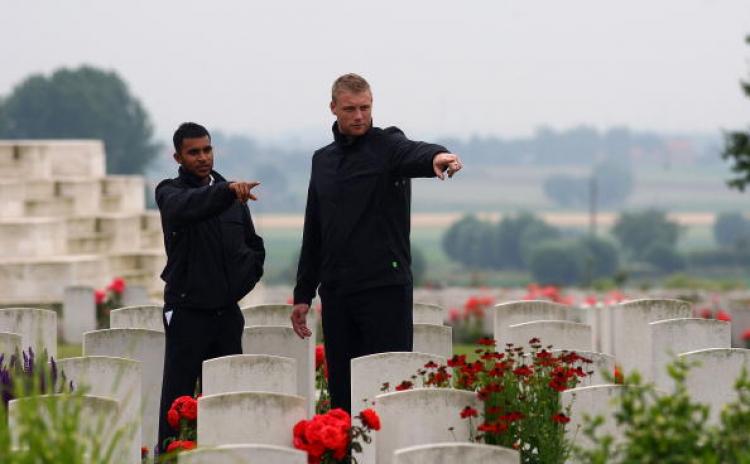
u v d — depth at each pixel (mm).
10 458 19219
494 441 24438
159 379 31109
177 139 28469
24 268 68688
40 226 71188
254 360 27391
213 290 28500
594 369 28734
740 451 19781
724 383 27344
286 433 24062
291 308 33812
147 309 34625
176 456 23297
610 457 20844
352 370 26828
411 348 28188
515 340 32250
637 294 92188
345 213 27500
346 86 27250
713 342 31406
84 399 23062
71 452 19453
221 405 24000
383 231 27516
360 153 27469
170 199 27656
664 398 20188
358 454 24875
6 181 74812
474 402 24469
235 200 27391
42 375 25688
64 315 56781
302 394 31609
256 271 29078
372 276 27516
